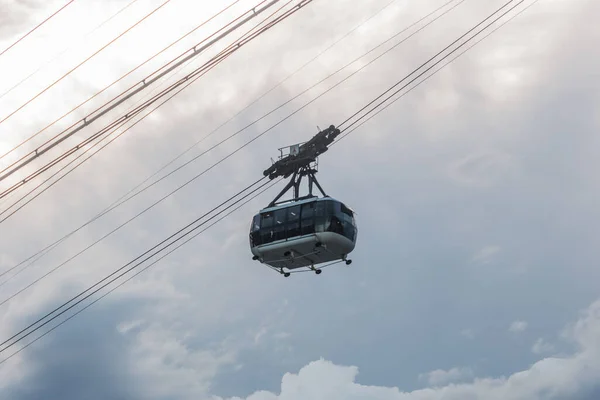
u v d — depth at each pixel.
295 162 69.00
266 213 67.88
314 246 66.31
